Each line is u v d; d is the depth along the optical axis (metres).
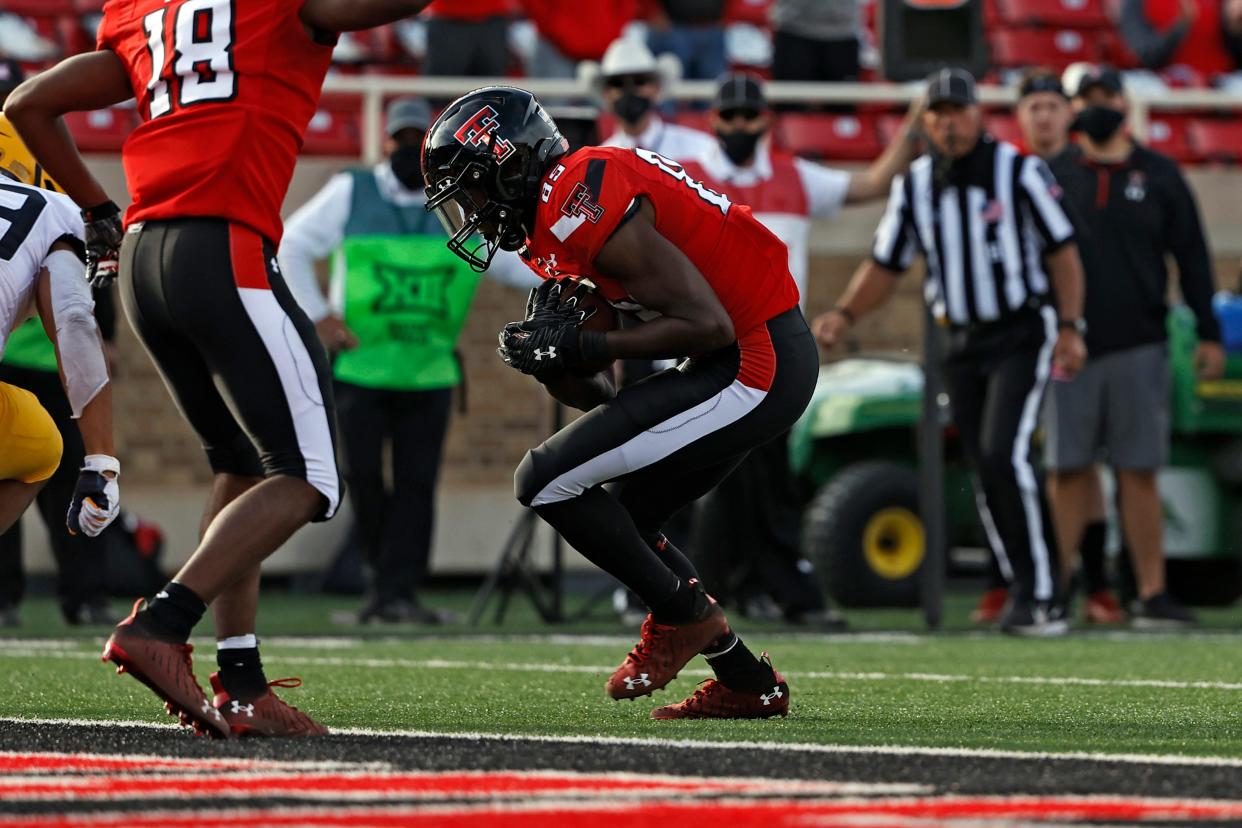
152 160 13.52
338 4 13.48
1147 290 29.92
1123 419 29.95
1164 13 46.03
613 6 40.91
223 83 13.45
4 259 14.21
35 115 13.82
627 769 11.53
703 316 14.48
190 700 13.02
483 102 14.50
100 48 14.19
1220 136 46.16
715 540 29.77
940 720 15.15
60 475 28.36
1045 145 30.84
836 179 30.48
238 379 13.38
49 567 38.81
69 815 9.73
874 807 9.98
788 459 29.16
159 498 39.66
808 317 42.19
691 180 15.05
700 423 14.99
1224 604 35.81
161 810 9.89
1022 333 27.38
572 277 15.09
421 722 14.96
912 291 42.59
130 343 40.38
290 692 17.77
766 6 47.56
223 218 13.40
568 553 40.94
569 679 19.45
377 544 30.33
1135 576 31.42
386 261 29.06
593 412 15.06
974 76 31.67
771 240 15.31
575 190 14.37
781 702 15.45
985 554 35.44
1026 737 13.77
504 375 41.84
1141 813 9.84
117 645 12.87
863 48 48.44
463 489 40.91
